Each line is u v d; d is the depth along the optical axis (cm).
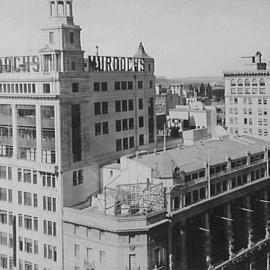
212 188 10219
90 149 10175
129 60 11644
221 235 10956
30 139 9900
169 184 9150
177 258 9538
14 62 10581
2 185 10506
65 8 9625
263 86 16075
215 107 19912
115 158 10962
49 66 9519
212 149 11350
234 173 10775
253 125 16525
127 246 8625
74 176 9788
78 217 9156
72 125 9662
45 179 9731
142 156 10188
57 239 9594
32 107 9756
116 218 8575
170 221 9044
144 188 9375
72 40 9625
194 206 9556
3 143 10406
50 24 9594
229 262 10575
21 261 10331
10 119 10181
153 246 8806
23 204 10162
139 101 11719
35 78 9556
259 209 11994
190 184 9562
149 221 8681
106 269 8819
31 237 10094
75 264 9331
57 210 9550
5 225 10575
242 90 16612
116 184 9981
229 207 10719
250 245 11300
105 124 10612
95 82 10231
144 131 11938
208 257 10112
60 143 9400
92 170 10250
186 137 13438
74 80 9619
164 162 9344
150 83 12056
